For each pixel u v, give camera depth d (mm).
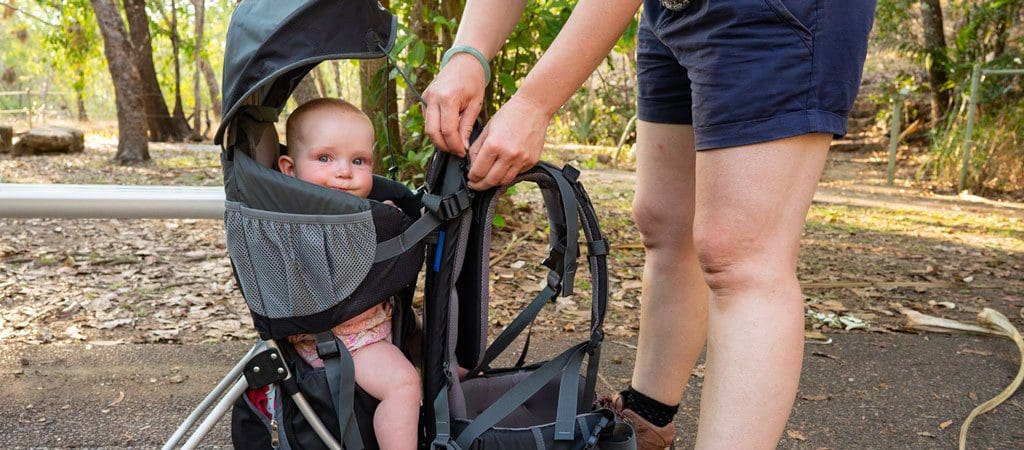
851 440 2289
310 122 1570
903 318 3705
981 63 10438
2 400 2424
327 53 1448
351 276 1405
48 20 18344
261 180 1419
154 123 14234
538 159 1484
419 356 1722
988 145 9719
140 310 3416
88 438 2188
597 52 1421
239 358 2871
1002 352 3176
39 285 3738
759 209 1320
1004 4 10781
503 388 1656
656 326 1832
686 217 1784
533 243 4797
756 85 1280
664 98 1764
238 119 1512
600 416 1440
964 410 2535
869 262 5109
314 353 1498
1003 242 6121
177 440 1613
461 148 1450
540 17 3600
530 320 1698
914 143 13664
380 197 1724
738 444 1314
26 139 9984
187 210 2068
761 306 1342
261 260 1426
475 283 1515
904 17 12203
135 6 13797
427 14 3785
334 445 1432
